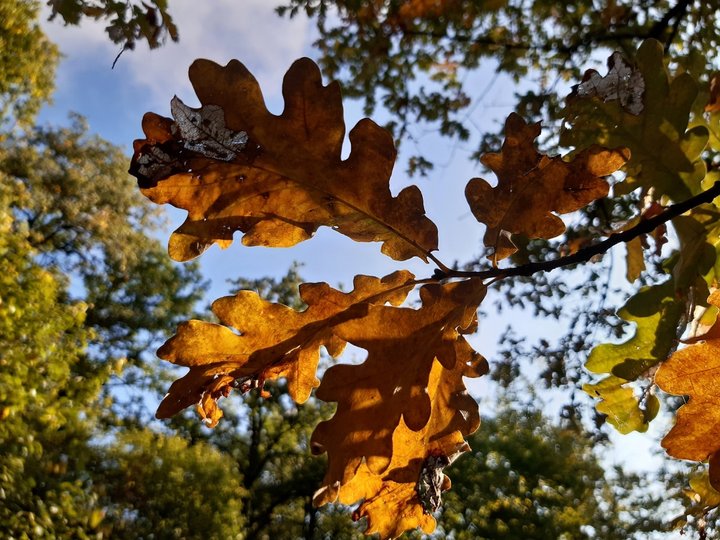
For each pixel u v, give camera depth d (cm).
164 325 2562
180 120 125
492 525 1820
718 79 168
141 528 1530
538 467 1997
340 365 128
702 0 457
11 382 734
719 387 118
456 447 132
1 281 778
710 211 148
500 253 134
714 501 162
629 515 1728
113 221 2239
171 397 133
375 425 126
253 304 133
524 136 134
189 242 129
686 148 150
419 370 127
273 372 138
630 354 164
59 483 778
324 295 133
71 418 990
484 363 134
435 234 132
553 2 606
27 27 1283
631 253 183
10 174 2091
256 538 2086
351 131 129
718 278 151
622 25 571
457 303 130
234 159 127
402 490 135
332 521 2064
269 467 2288
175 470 1606
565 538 1802
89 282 2462
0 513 657
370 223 132
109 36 162
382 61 625
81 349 980
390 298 133
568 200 133
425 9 580
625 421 167
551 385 518
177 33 165
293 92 127
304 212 132
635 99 151
